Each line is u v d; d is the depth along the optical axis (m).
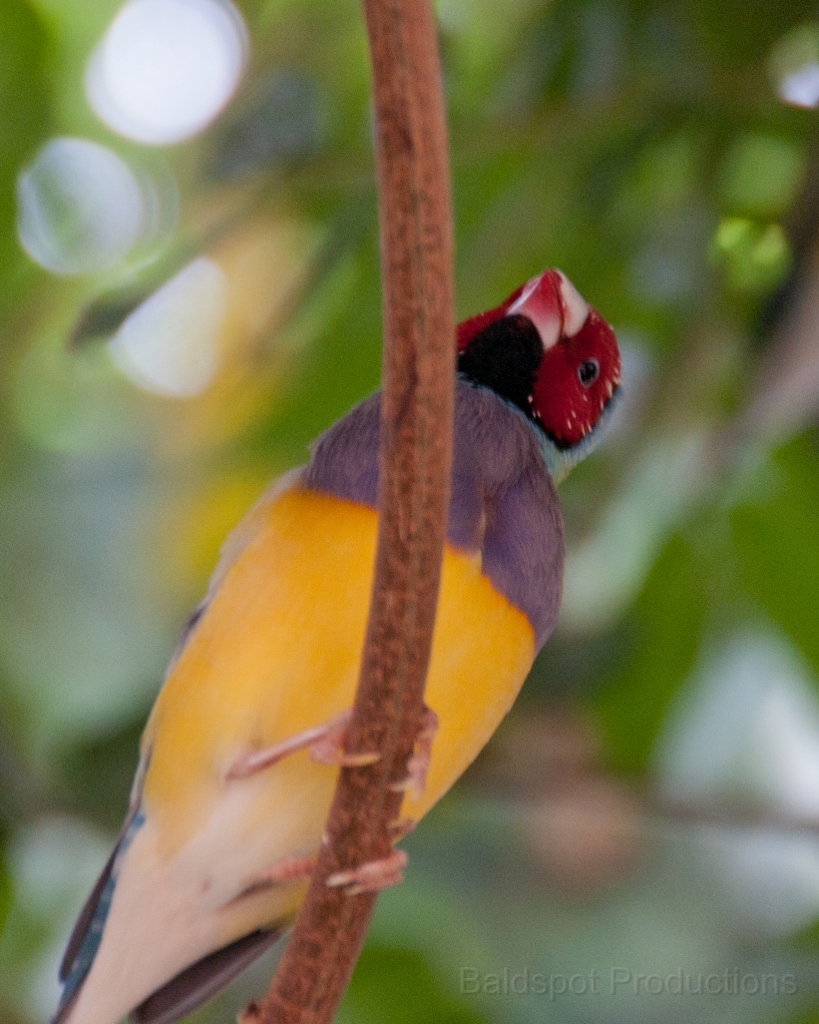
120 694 12.34
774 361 9.12
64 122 11.84
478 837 12.34
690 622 10.23
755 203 9.98
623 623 10.25
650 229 10.04
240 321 13.11
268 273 12.77
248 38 10.37
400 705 5.44
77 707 12.71
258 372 11.05
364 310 10.08
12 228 10.83
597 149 9.73
